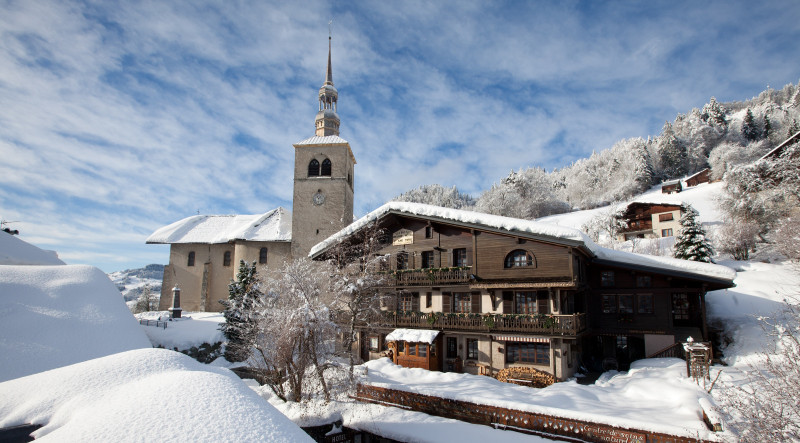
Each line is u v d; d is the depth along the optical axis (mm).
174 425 5238
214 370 8445
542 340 23109
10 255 32156
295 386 19688
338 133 52562
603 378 23156
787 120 104938
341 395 19938
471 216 25812
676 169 101750
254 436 5340
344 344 28312
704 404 13445
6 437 5629
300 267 24672
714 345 26172
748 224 40562
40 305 24250
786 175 42312
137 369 7395
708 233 46406
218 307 51250
